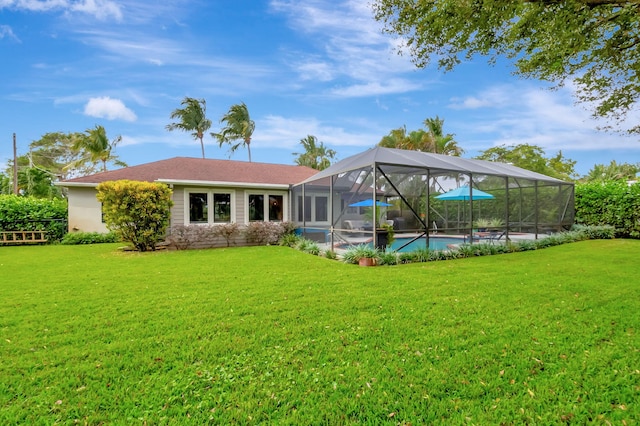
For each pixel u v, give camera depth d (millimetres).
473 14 5613
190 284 6613
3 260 10102
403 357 3391
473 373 3084
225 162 19875
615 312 4688
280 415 2529
